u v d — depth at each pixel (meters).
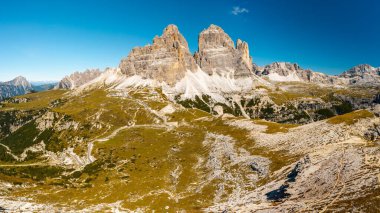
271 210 86.06
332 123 171.25
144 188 167.25
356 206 67.50
